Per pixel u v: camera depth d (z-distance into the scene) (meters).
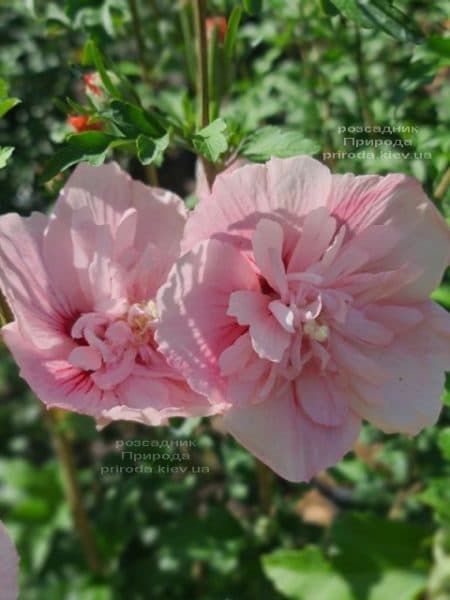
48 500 0.40
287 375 0.23
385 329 0.23
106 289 0.23
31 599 0.39
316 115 0.41
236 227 0.22
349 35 0.41
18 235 0.24
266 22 0.45
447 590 0.33
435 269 0.23
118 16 0.37
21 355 0.23
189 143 0.28
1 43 0.48
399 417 0.23
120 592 0.39
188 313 0.22
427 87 0.43
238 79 0.47
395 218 0.23
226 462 0.39
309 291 0.23
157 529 0.40
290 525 0.39
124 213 0.24
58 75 0.44
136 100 0.29
